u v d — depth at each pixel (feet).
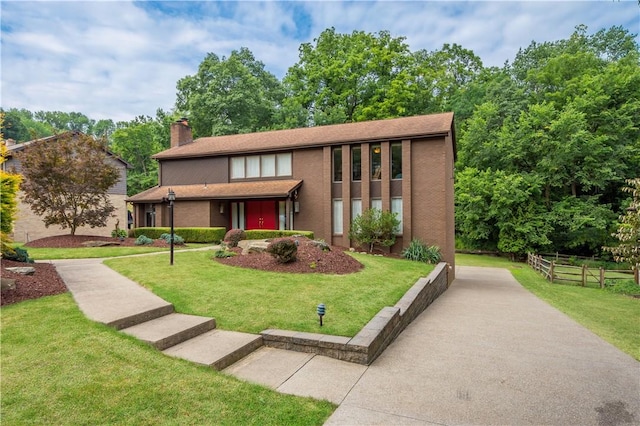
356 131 63.26
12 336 15.51
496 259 97.66
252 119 114.52
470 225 100.63
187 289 25.68
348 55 119.24
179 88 123.75
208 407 12.01
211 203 64.49
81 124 251.19
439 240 53.78
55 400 11.46
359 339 18.22
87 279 27.71
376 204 58.18
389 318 21.76
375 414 12.64
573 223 86.33
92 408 11.25
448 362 18.25
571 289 51.78
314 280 30.58
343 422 12.04
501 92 108.47
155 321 19.62
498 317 30.27
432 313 31.86
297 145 62.13
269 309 22.76
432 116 63.77
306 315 22.08
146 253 44.47
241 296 24.91
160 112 141.90
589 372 17.28
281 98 134.92
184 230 60.54
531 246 92.63
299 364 16.99
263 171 66.49
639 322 29.99
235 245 44.42
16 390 11.80
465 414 12.82
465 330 25.25
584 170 89.40
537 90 110.52
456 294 45.19
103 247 49.65
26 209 76.64
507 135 96.37
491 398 14.17
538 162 94.12
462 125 116.26
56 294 22.38
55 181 51.65
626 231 33.55
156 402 11.91
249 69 128.36
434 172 54.29
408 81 119.03
